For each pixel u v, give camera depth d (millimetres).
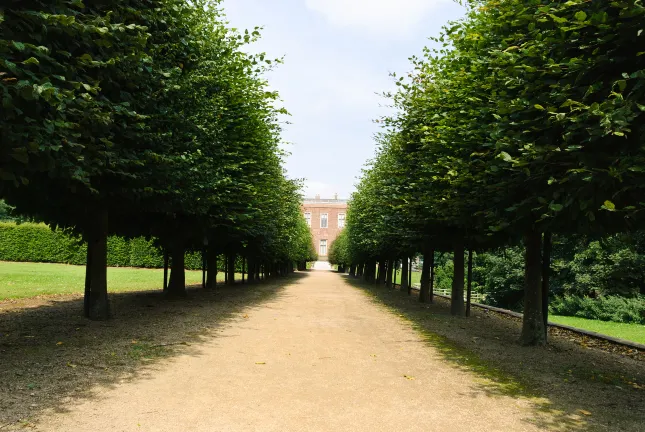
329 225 91375
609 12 5035
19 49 4355
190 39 9656
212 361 6434
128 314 10594
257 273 30641
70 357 6184
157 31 8359
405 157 12938
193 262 40625
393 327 10500
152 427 3889
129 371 5703
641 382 6152
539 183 5957
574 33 5246
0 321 8922
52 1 5242
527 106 5945
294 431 3898
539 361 7250
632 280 25922
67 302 12328
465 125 8070
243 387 5191
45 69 5152
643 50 4934
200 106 10133
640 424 4355
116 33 6031
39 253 38875
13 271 23859
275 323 10438
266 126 14852
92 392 4797
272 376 5723
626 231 5539
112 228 12266
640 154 4547
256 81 13219
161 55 8656
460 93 8570
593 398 5230
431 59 10539
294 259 44219
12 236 38594
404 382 5648
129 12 7066
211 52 11344
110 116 6246
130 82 7164
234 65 12000
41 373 5352
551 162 5340
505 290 32125
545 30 5863
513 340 9328
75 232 10875
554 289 28484
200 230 12812
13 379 5047
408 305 16234
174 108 9180
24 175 6230
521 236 9375
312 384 5406
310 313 12758
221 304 13828
